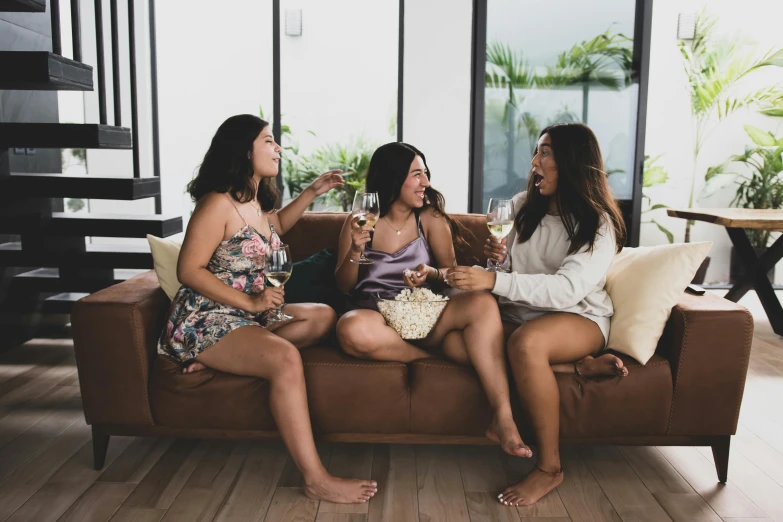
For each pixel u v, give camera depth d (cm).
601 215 232
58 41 306
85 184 332
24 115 379
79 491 218
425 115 458
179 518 202
